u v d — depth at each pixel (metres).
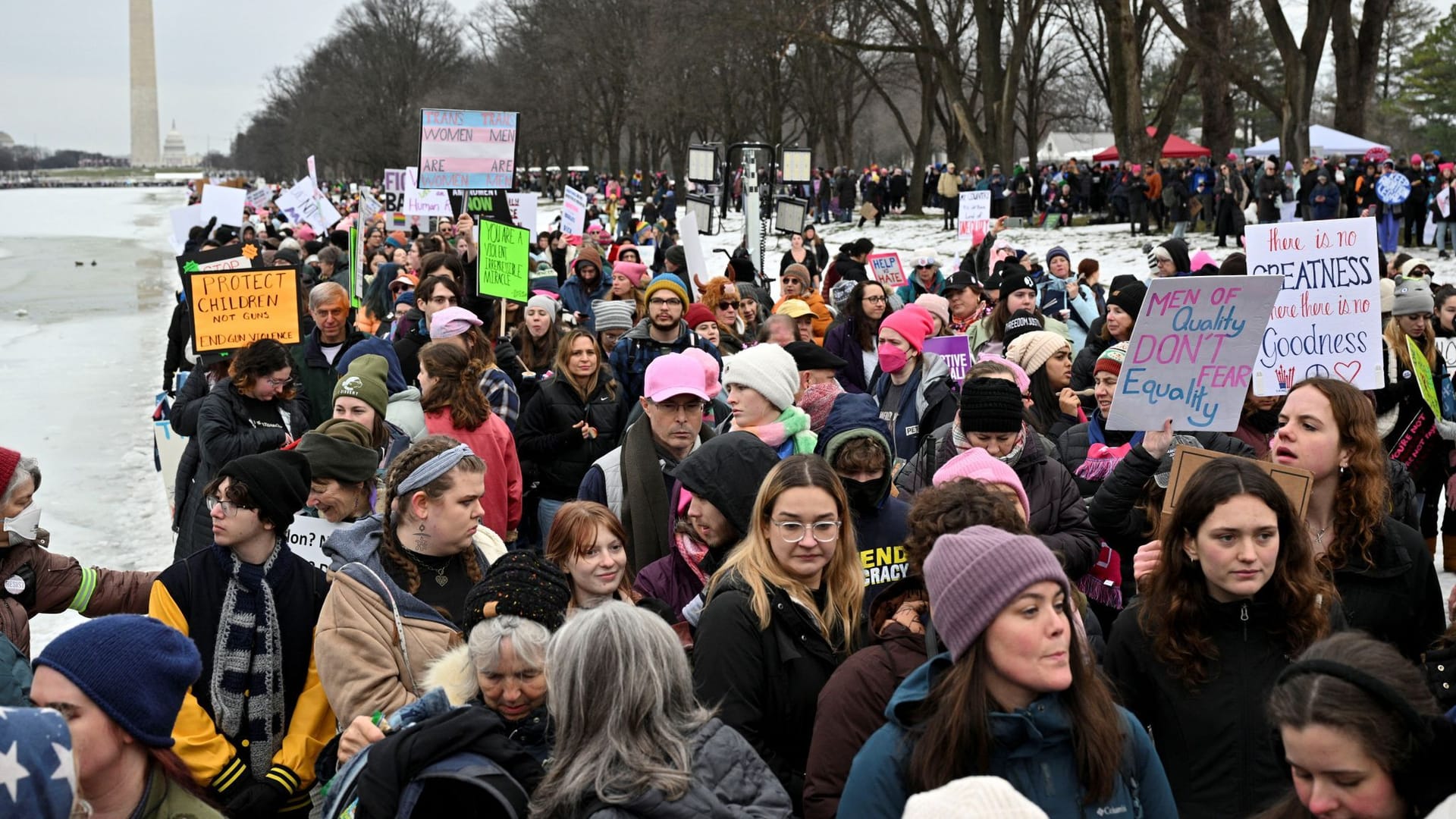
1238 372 4.75
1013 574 2.78
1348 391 4.17
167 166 184.25
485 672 3.48
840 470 4.58
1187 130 80.12
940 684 2.90
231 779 3.92
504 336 9.26
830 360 6.72
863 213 41.50
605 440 7.19
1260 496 3.44
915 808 2.16
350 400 5.95
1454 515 7.68
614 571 4.41
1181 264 9.95
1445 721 2.48
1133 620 3.66
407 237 24.72
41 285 33.78
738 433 4.70
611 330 9.12
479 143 13.41
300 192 23.55
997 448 4.96
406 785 3.02
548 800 2.93
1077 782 2.84
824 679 3.83
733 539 4.60
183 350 12.47
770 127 61.44
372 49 96.00
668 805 2.87
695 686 3.78
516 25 81.56
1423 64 75.94
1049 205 37.16
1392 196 24.36
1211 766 3.48
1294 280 5.86
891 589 3.68
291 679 4.21
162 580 4.17
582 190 69.50
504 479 6.45
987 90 43.12
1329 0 31.77
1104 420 6.17
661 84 58.28
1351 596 4.13
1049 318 9.33
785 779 3.79
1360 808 2.46
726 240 39.06
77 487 12.00
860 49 43.50
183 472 7.26
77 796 2.61
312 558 4.88
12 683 3.76
